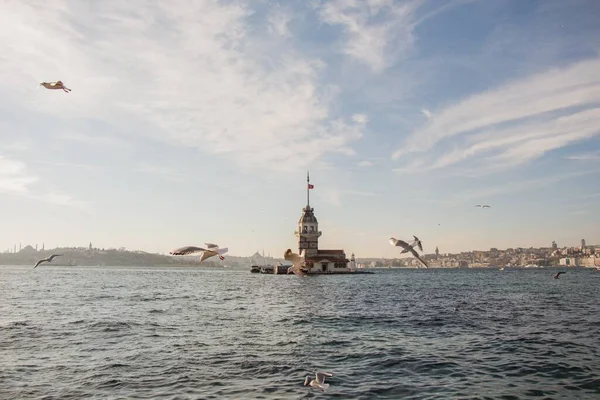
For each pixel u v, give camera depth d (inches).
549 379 960.9
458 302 2637.8
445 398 845.8
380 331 1552.7
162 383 940.6
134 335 1477.6
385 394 869.8
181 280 6230.3
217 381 954.7
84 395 865.5
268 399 840.9
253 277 7647.6
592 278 6756.9
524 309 2223.2
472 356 1162.6
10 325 1675.7
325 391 886.4
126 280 6008.9
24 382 945.5
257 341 1371.8
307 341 1370.6
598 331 1523.1
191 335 1478.8
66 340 1386.6
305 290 3890.3
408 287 4357.8
